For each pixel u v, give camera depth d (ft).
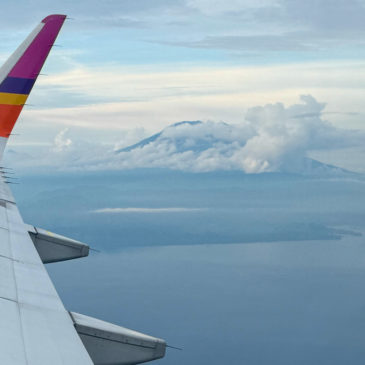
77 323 42.04
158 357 43.96
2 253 54.70
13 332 37.24
